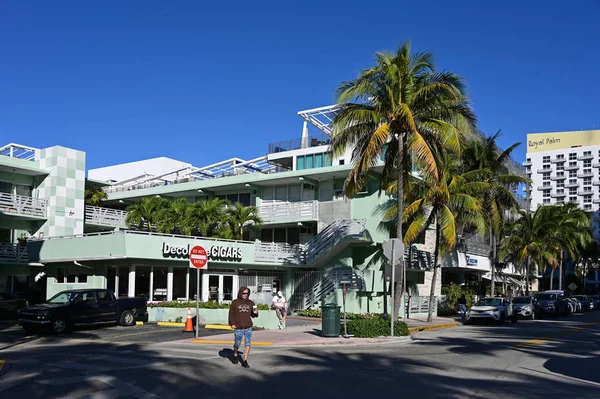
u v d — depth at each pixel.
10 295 28.94
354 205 34.56
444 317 36.31
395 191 30.44
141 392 9.83
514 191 55.44
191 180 43.59
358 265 34.28
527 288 48.56
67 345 17.67
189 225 33.84
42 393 9.76
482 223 31.72
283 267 33.53
